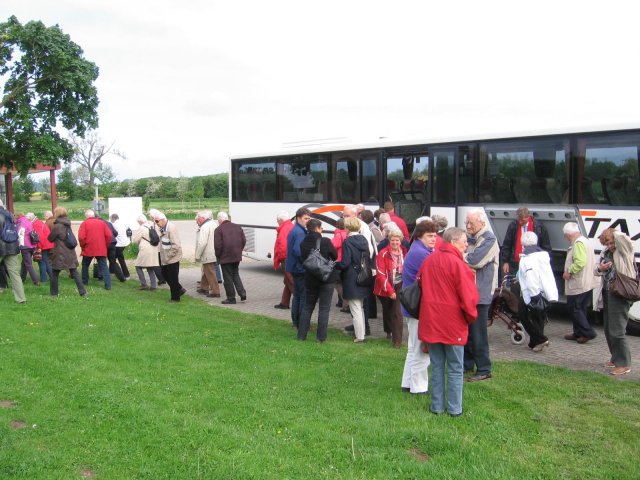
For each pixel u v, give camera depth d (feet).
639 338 32.68
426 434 18.01
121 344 28.94
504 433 18.39
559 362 27.14
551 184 35.91
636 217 32.37
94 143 246.06
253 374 24.31
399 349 28.99
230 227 42.68
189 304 42.06
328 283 30.32
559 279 35.88
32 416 19.13
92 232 47.52
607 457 16.80
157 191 240.94
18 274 38.78
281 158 56.08
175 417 19.19
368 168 47.93
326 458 16.48
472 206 40.09
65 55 78.64
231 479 15.23
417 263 22.36
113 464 16.08
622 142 33.06
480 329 23.65
